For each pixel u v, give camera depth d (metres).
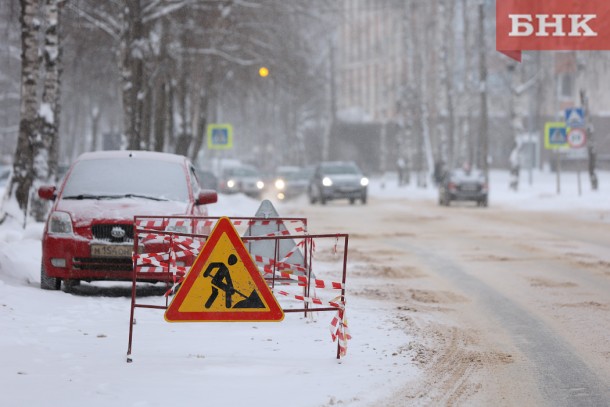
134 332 21.75
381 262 39.22
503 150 199.75
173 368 17.80
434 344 20.92
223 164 173.12
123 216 27.86
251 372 17.59
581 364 18.94
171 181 30.52
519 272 35.59
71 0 64.94
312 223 65.31
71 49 89.56
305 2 93.25
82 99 168.25
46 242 27.86
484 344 21.08
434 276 34.44
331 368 18.06
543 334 22.44
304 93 97.12
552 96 192.62
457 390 16.53
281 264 23.88
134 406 14.89
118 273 27.64
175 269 19.67
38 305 24.80
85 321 23.05
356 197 99.19
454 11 158.75
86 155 31.66
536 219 69.12
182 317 17.86
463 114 175.12
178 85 88.31
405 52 158.25
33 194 50.06
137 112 68.69
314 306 26.16
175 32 80.50
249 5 85.69
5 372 17.12
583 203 85.00
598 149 189.25
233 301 17.98
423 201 109.94
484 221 67.38
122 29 66.00
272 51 90.00
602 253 42.84
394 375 17.56
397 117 159.38
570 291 30.23
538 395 16.25
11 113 152.88
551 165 186.00
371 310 25.92
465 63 162.62
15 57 77.12
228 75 93.94
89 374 17.12
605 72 107.06
